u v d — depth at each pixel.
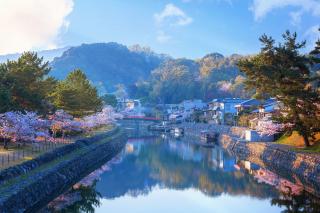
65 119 57.06
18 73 42.50
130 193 37.19
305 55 44.53
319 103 42.09
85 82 79.31
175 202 33.84
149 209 31.66
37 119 43.84
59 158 41.78
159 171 49.81
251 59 47.09
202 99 163.88
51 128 55.00
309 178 37.72
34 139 40.72
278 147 50.88
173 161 59.16
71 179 39.72
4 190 24.95
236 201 33.25
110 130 90.69
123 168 52.22
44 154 37.78
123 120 165.38
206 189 38.50
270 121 57.47
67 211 29.50
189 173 48.06
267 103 75.00
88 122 69.62
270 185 39.00
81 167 45.31
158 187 40.06
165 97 183.75
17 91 40.16
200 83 173.50
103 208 31.56
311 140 48.91
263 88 44.53
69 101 58.66
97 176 45.94
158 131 141.50
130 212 30.58
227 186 39.62
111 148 69.31
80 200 33.53
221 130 96.69
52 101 54.91
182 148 79.19
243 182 41.28
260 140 65.94
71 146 49.12
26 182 28.11
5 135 38.81
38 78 49.50
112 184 41.38
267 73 42.56
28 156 36.00
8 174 27.91
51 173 33.72
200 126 116.25
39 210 29.23
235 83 152.25
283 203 31.28
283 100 42.59
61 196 34.69
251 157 60.88
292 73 41.41
